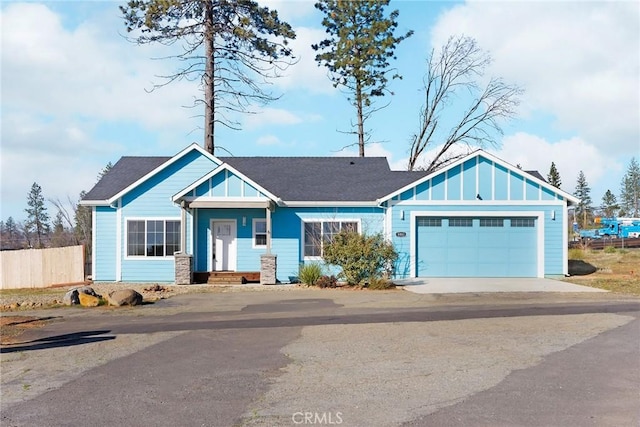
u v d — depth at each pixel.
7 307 14.99
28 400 6.63
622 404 6.14
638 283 19.53
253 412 6.03
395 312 13.23
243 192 21.22
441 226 22.09
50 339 10.48
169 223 22.14
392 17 38.00
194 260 22.03
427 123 37.91
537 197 21.98
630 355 8.45
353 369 7.82
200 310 14.04
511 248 22.06
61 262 22.44
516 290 17.81
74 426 5.71
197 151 22.27
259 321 12.16
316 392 6.74
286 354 8.86
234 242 22.39
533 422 5.60
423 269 22.06
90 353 9.18
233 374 7.66
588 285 19.16
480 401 6.30
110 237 22.19
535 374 7.41
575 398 6.38
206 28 28.36
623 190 98.38
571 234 59.22
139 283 21.47
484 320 11.81
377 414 5.90
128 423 5.77
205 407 6.24
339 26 38.28
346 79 38.41
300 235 22.28
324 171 25.39
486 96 35.81
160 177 22.22
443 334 10.32
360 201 22.06
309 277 20.34
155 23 27.02
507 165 21.94
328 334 10.51
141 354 9.02
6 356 9.08
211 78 28.72
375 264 19.67
